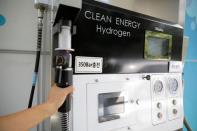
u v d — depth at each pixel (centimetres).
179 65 101
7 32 88
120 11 76
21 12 91
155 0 102
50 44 82
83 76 66
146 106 84
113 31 74
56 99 55
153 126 87
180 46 101
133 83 80
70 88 58
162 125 91
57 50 58
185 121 126
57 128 66
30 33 93
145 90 85
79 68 65
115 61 75
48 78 86
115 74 75
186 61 175
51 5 76
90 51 68
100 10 70
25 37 92
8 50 87
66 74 56
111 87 73
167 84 94
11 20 89
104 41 71
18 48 90
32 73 94
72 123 63
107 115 72
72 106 63
